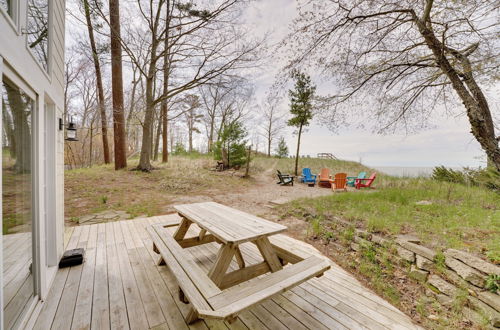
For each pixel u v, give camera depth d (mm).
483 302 1760
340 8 4301
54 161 2432
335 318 1811
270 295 1473
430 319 1829
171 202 6109
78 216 4617
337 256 3006
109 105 13180
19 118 1646
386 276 2420
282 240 3543
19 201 1680
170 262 1910
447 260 2111
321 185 9922
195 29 8391
